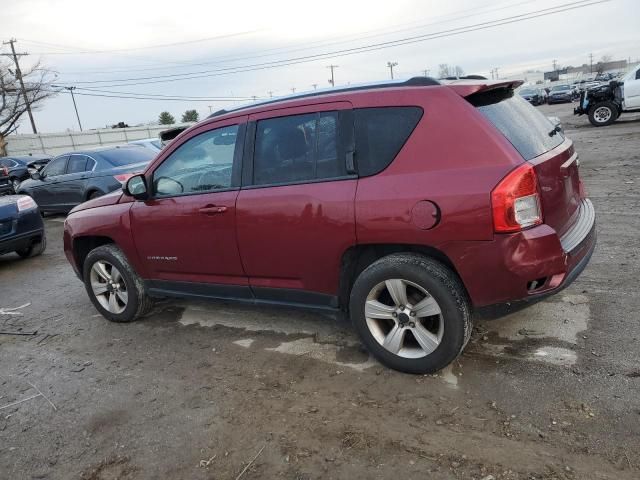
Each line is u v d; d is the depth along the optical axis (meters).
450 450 2.65
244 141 3.80
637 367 3.14
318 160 3.46
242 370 3.74
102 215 4.76
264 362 3.82
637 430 2.63
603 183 8.52
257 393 3.40
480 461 2.55
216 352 4.09
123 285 4.88
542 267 2.90
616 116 18.00
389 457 2.66
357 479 2.54
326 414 3.08
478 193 2.86
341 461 2.67
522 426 2.76
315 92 3.65
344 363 3.65
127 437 3.09
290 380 3.51
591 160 10.93
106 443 3.05
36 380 3.98
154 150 11.70
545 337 3.63
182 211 4.11
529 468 2.46
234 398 3.38
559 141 3.59
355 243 3.30
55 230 11.20
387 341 3.38
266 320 4.58
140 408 3.39
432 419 2.91
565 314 3.93
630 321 3.71
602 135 15.23
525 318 3.94
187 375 3.77
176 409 3.33
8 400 3.71
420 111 3.12
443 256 3.12
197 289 4.31
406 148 3.13
